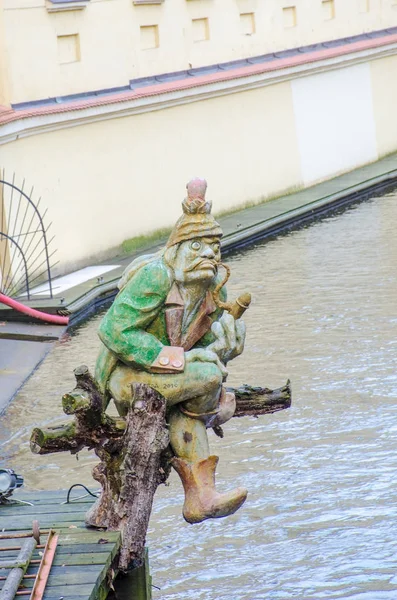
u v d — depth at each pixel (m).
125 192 26.98
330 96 36.12
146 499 8.61
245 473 13.80
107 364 8.43
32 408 16.67
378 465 13.79
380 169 37.09
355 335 19.30
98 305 22.80
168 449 8.52
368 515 12.53
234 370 17.80
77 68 25.22
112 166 26.52
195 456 8.41
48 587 8.09
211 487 8.41
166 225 28.53
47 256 22.05
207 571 11.60
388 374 17.17
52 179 24.47
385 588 11.09
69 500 9.99
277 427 15.16
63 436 8.46
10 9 23.23
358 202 33.28
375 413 15.52
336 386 16.73
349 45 36.94
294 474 13.69
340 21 36.75
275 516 12.66
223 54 30.94
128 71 26.98
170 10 28.59
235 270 25.06
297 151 34.34
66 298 21.88
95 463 14.45
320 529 12.31
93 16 25.70
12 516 9.55
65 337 20.41
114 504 8.80
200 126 29.89
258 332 19.88
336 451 14.28
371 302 21.44
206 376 8.19
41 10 24.02
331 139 36.19
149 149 27.86
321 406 15.89
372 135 38.66
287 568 11.55
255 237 28.48
